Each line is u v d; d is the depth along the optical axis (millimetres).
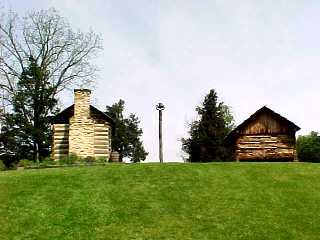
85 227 20422
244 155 43625
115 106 91188
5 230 20062
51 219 21141
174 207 22797
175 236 19750
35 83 55750
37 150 55469
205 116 73938
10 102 55031
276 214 22516
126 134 89875
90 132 42906
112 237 19547
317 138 85500
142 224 20844
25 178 26703
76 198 23547
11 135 55281
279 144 43344
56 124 44844
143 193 24484
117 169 28781
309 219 22156
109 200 23406
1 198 23500
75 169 29172
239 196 24547
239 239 19750
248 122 44031
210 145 72438
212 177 27453
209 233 20156
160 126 40844
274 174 28594
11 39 55656
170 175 27547
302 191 25734
